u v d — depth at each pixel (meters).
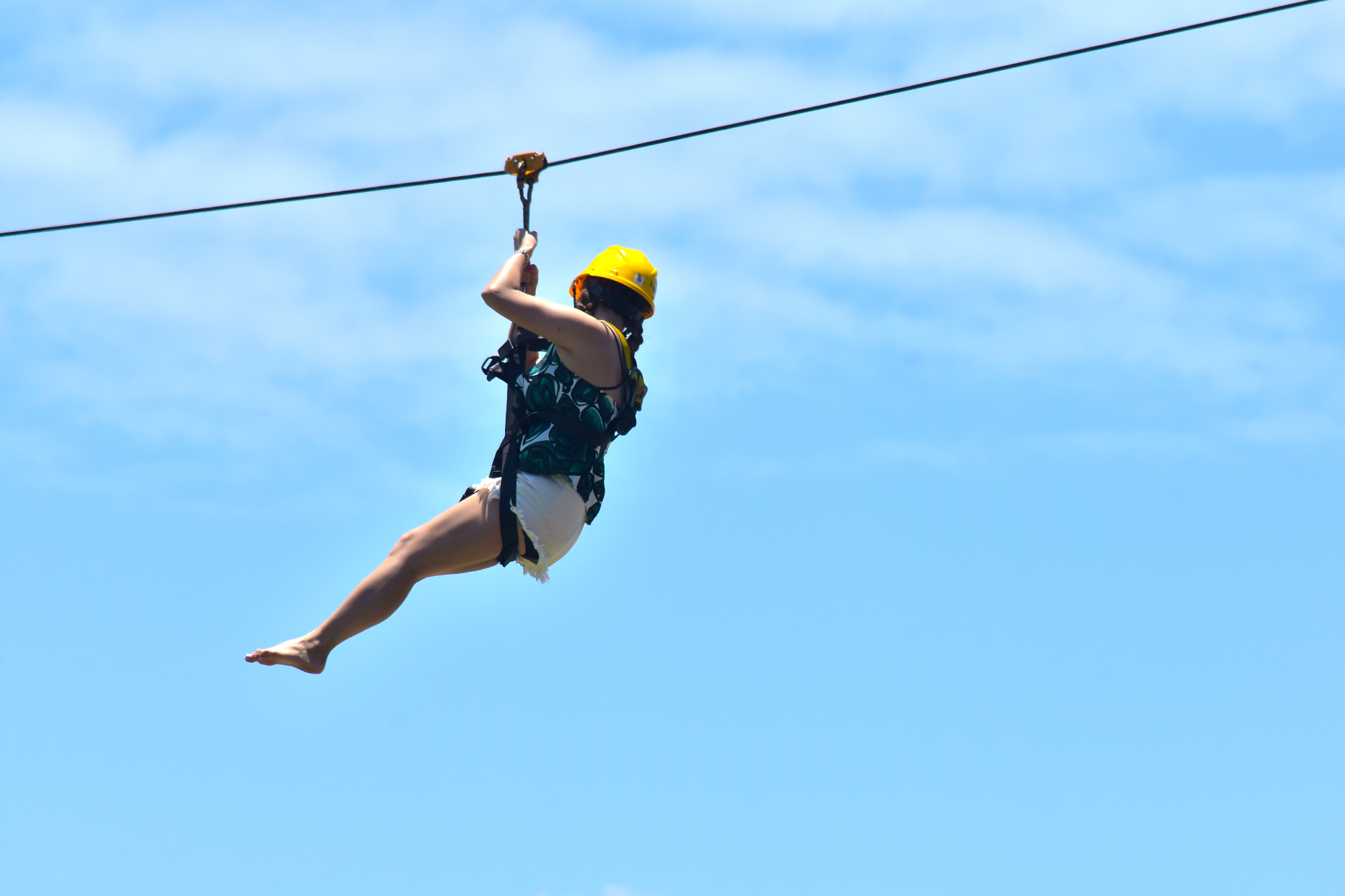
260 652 17.66
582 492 18.62
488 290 18.02
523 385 18.67
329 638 17.86
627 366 18.70
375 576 18.16
